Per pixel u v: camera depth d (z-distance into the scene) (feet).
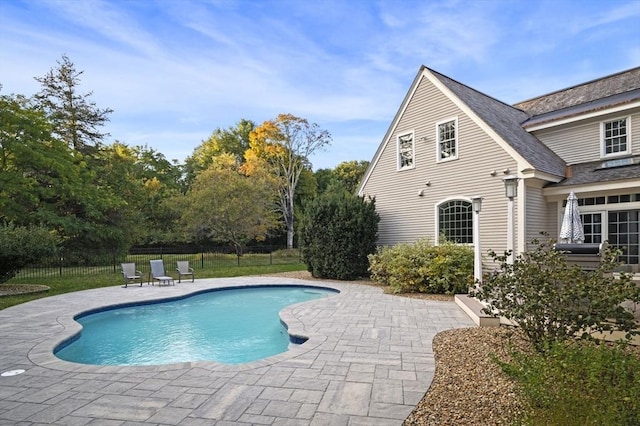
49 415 11.87
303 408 12.21
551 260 16.24
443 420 11.18
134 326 30.42
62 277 53.52
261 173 101.81
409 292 38.73
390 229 52.42
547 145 47.06
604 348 11.48
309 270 53.52
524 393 10.42
